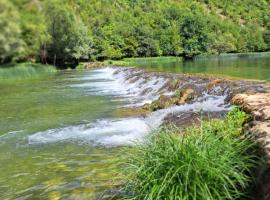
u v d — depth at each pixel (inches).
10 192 269.4
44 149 388.8
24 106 722.8
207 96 590.6
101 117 548.1
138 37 3132.4
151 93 780.6
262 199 171.5
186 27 3472.0
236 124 284.5
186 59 3002.0
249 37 3791.8
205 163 176.9
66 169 314.5
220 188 174.6
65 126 500.4
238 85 591.5
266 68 1375.5
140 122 491.2
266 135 203.8
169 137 202.5
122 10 3545.8
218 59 2588.6
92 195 249.1
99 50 2691.9
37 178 296.5
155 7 4005.9
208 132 216.2
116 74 1363.2
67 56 1979.6
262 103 315.6
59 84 1167.6
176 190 168.7
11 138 448.5
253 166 189.8
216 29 3976.4
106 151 364.8
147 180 181.3
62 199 248.7
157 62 2573.8
